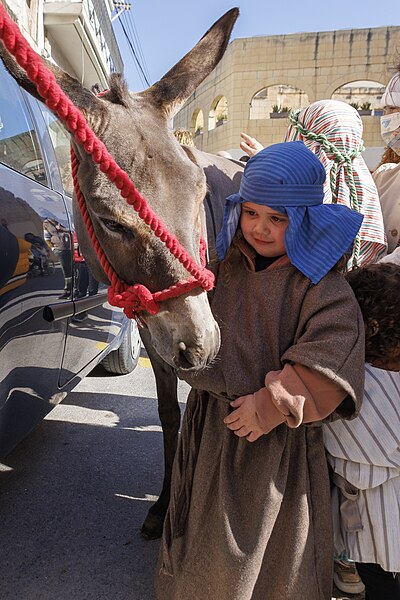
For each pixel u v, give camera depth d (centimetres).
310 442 160
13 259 192
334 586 200
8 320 189
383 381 165
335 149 212
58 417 369
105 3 1462
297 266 150
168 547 175
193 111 2341
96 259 207
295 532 155
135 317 170
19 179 215
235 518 154
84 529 243
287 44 1952
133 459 312
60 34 1078
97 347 322
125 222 154
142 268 158
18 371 203
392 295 164
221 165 266
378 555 162
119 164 155
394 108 259
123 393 423
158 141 164
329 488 164
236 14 199
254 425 149
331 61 1942
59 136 312
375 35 1900
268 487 152
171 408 249
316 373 144
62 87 158
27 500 264
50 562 220
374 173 268
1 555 222
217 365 160
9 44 100
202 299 157
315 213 152
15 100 246
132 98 179
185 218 158
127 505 264
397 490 165
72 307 258
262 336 158
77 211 213
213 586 156
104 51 1390
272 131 1998
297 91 2164
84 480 285
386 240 233
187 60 194
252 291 160
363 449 160
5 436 203
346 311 148
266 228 155
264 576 160
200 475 165
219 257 168
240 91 1995
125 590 206
